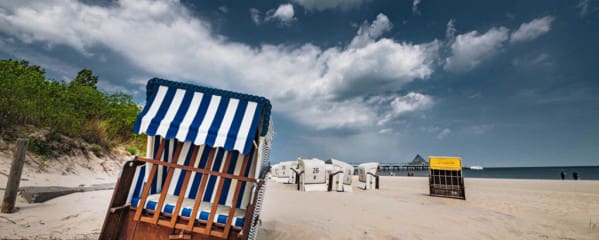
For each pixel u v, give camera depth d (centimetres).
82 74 1419
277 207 764
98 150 989
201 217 310
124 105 1259
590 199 1177
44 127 834
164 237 308
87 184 735
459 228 611
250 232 308
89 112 1063
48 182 652
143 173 353
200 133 312
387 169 10731
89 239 357
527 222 692
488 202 1061
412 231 565
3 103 734
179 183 418
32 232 350
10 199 411
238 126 322
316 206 816
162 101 336
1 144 694
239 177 318
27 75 898
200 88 349
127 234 315
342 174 1346
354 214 712
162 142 341
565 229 627
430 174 1239
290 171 1853
